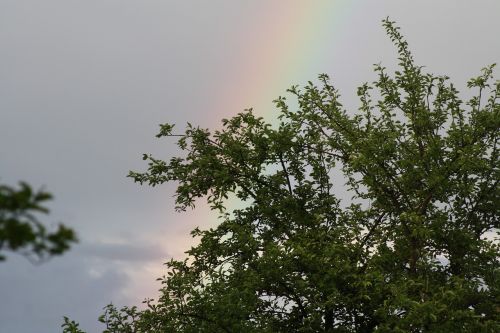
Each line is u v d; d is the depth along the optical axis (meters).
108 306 16.31
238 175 18.97
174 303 15.70
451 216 18.42
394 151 17.62
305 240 16.62
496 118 17.23
